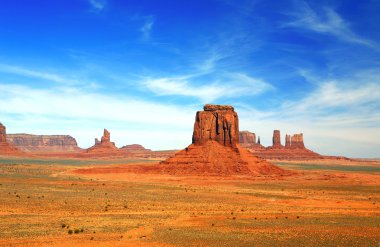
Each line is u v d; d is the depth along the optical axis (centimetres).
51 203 8956
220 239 5678
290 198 10844
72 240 5519
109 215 7688
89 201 9388
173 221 7094
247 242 5525
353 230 6412
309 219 7475
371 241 5638
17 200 9188
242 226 6688
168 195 10900
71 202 9169
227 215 7869
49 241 5450
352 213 8338
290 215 7988
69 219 7112
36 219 7056
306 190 13012
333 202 10194
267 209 8838
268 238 5781
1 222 6688
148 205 9062
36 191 10969
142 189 12256
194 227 6556
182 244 5362
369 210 8844
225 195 11194
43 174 17938
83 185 13000
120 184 13662
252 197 10900
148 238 5678
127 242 5444
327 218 7625
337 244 5450
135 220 7119
